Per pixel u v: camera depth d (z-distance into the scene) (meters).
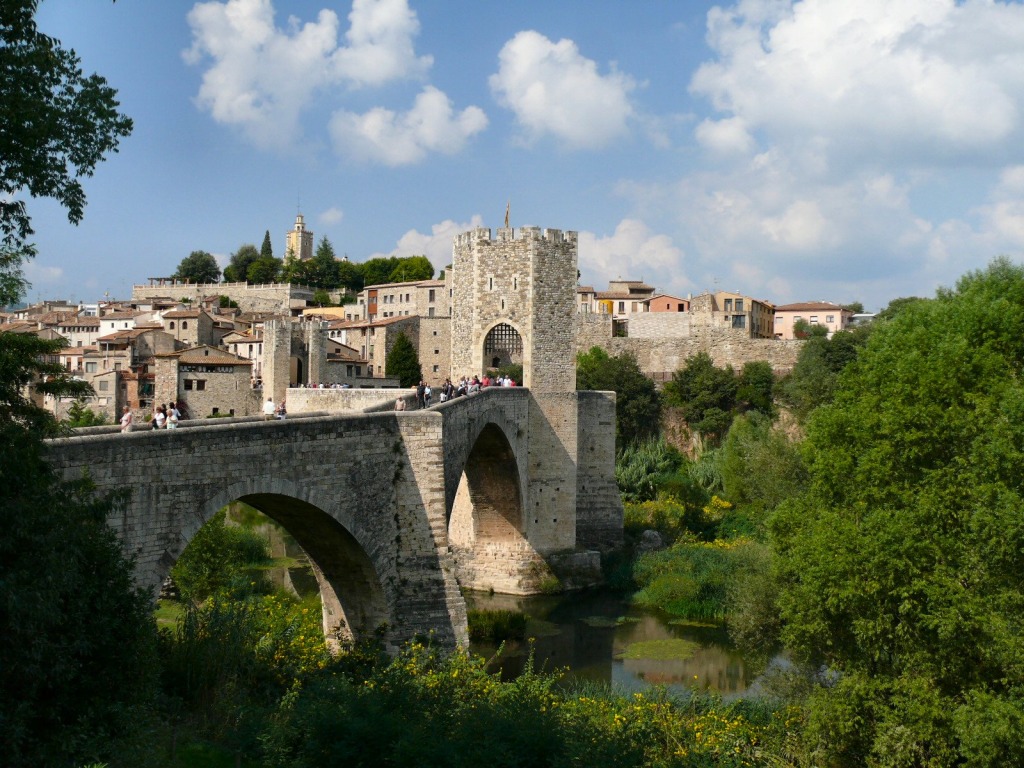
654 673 50.50
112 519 26.52
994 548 28.94
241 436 30.84
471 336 71.31
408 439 38.62
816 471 38.31
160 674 25.72
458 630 38.44
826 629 34.75
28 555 19.41
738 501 87.31
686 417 111.44
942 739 29.75
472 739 24.03
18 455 19.78
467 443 52.19
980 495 29.81
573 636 57.81
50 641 19.88
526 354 69.50
